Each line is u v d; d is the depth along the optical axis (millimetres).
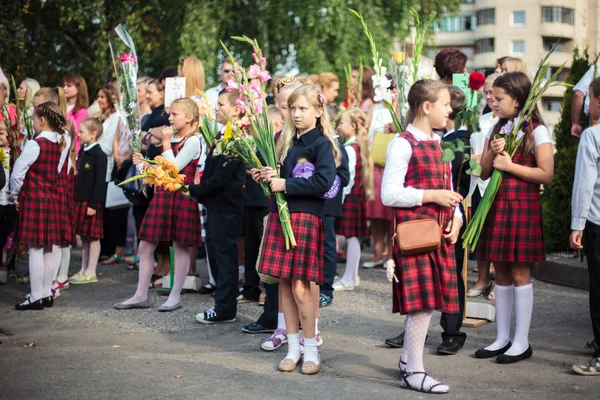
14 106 7309
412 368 4195
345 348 5117
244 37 4953
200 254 9273
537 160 4668
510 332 5406
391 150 4254
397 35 16484
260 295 6680
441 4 17531
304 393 4094
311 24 15609
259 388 4180
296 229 4562
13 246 7527
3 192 6875
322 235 4664
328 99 8312
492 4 55500
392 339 5148
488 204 4668
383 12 16156
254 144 4941
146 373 4445
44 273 6512
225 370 4535
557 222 7582
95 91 15344
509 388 4188
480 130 6016
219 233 5852
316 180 4504
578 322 5672
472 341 5227
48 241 6406
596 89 4523
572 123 6898
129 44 6574
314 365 4523
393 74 5375
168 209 6312
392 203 4203
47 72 15203
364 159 7137
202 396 4020
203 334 5586
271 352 5047
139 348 5145
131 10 14898
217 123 6359
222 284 5879
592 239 4555
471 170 4266
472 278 7387
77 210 7539
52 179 6469
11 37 13984
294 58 16984
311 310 4574
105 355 4879
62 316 6168
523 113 4586
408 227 4117
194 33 14719
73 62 15438
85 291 7223
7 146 7016
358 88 8141
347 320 5926
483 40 56312
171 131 6234
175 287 6406
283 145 4707
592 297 4574
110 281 7730
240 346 5230
